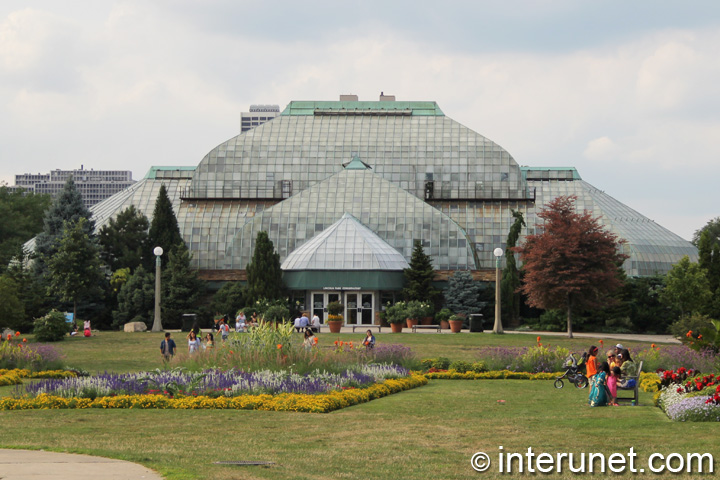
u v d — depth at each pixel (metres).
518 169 102.44
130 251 88.06
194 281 84.62
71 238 78.31
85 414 26.97
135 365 46.28
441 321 80.38
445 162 103.38
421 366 45.09
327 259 84.69
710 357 38.84
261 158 104.00
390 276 84.75
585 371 37.59
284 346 37.47
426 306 79.25
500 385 38.66
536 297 71.75
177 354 41.91
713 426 23.83
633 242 94.12
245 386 30.73
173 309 82.31
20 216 134.50
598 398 30.14
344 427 24.38
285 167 103.75
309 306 84.75
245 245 92.81
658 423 24.73
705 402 25.53
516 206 99.75
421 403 30.80
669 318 84.19
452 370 43.22
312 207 94.12
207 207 100.06
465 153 103.50
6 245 114.94
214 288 88.94
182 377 32.06
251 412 27.61
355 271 83.94
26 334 73.06
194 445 21.17
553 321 82.88
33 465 17.52
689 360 41.44
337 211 93.81
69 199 88.81
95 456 18.97
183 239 96.25
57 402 28.66
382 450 20.59
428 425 24.75
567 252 68.88
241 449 20.64
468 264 91.81
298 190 103.06
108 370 43.19
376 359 44.47
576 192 104.44
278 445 21.25
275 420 25.77
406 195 94.81
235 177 103.25
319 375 34.19
